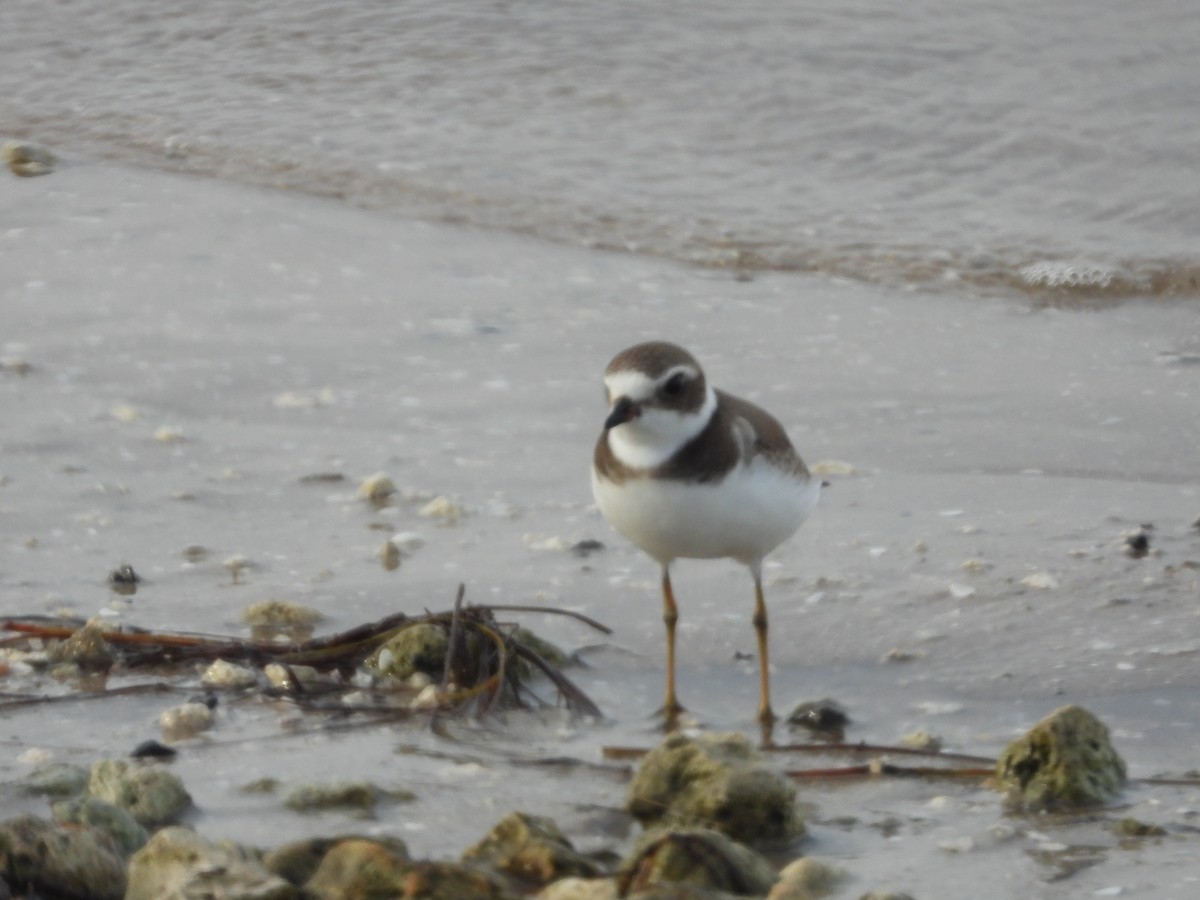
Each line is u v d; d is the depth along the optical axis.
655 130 18.69
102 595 9.97
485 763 7.82
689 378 7.86
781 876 6.50
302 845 6.47
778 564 10.45
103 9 22.06
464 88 19.58
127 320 14.71
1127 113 18.30
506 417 12.91
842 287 15.75
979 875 6.60
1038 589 9.86
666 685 8.85
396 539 10.81
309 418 12.94
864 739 8.20
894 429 12.71
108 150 18.80
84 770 7.56
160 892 6.11
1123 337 14.65
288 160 18.28
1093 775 7.33
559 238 16.70
